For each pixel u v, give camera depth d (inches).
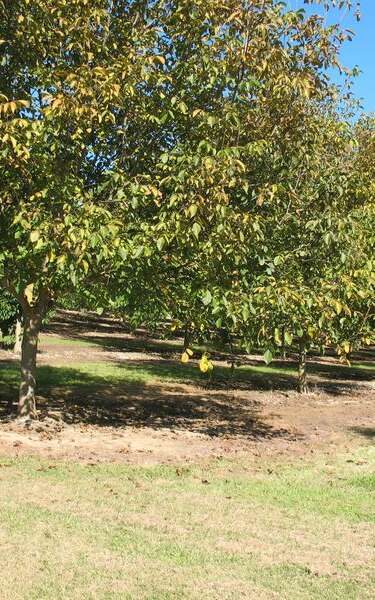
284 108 351.6
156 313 364.2
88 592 169.9
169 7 366.0
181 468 313.4
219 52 336.5
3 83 348.2
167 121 343.3
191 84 335.3
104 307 365.4
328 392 689.6
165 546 206.4
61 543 203.2
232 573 188.4
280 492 282.8
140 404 522.0
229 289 320.2
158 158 345.1
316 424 486.3
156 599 168.1
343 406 589.6
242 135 349.7
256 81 322.7
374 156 517.3
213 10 332.2
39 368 682.8
